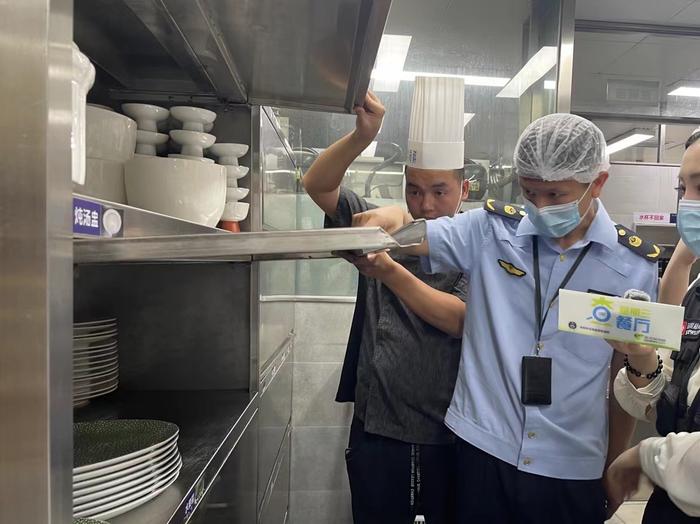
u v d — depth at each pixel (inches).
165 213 38.5
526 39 94.4
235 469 47.1
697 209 42.1
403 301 53.6
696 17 113.3
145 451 31.2
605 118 130.0
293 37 37.6
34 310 15.2
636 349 40.3
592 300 38.8
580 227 45.9
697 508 36.2
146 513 29.5
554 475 43.6
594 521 44.3
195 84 53.8
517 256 46.9
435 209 59.1
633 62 126.6
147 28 41.9
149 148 42.1
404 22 94.3
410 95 95.7
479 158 95.8
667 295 52.4
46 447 15.3
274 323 72.1
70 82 16.2
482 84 95.2
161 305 59.9
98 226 21.0
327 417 96.1
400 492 57.5
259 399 60.4
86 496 27.9
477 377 47.6
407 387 56.6
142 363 60.0
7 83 14.9
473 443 46.2
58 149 15.6
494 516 45.5
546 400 43.7
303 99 53.3
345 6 31.9
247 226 58.7
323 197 57.1
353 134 52.2
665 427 42.3
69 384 16.5
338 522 96.7
